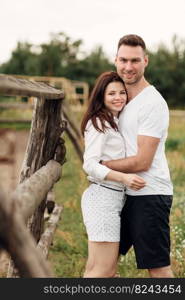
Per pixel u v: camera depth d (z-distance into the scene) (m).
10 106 6.75
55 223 5.75
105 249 4.00
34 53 60.34
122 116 4.05
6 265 5.94
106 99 3.98
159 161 4.05
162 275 4.09
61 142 4.71
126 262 5.51
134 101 4.02
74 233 7.20
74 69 56.44
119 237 4.04
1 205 2.08
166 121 4.02
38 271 2.17
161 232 4.03
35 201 3.07
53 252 6.48
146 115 3.93
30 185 3.24
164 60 55.38
